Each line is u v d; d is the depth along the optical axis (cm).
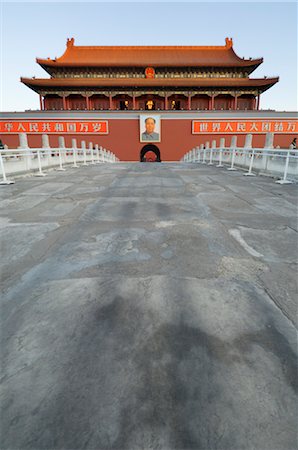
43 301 280
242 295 290
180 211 643
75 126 4153
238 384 183
